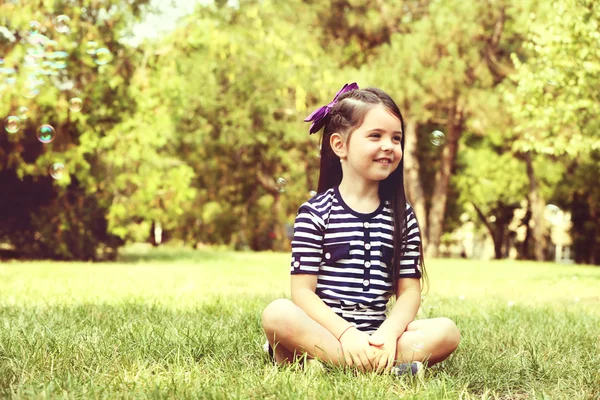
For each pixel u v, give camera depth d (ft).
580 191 85.81
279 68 68.64
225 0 59.00
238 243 97.35
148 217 52.39
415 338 9.27
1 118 40.68
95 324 12.61
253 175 85.81
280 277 29.99
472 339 11.93
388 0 66.23
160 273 31.53
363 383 8.43
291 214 89.51
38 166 42.29
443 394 8.26
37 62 33.22
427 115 61.00
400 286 10.00
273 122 75.10
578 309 18.07
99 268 34.99
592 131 34.81
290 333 9.30
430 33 60.39
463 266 48.70
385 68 61.11
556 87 35.19
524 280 32.86
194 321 12.88
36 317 13.23
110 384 8.20
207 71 74.59
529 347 10.98
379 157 9.53
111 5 43.60
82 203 46.65
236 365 9.58
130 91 45.03
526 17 57.06
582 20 32.12
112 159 46.29
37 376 8.53
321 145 10.42
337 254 9.71
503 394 8.92
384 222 9.89
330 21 67.77
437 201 72.43
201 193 89.10
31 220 46.01
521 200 90.53
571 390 8.85
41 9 39.99
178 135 78.48
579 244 96.78
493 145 85.05
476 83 63.36
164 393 7.71
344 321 9.29
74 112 42.06
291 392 7.93
